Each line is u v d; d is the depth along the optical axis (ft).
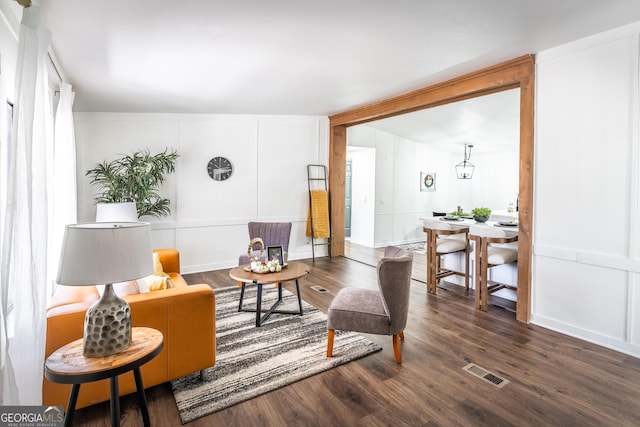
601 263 9.34
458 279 15.47
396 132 24.35
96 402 6.40
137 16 7.47
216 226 18.07
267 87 13.28
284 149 19.45
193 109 16.51
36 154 5.99
